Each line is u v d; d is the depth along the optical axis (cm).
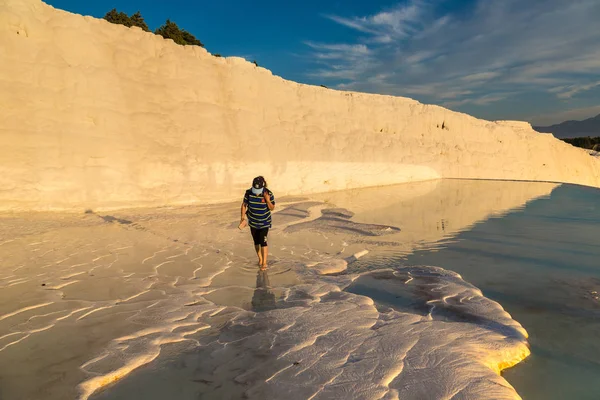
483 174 2689
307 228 945
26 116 1130
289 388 276
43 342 348
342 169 2017
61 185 1138
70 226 911
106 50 1349
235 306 444
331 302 456
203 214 1137
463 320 402
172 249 711
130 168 1288
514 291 497
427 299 466
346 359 314
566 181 3103
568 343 358
